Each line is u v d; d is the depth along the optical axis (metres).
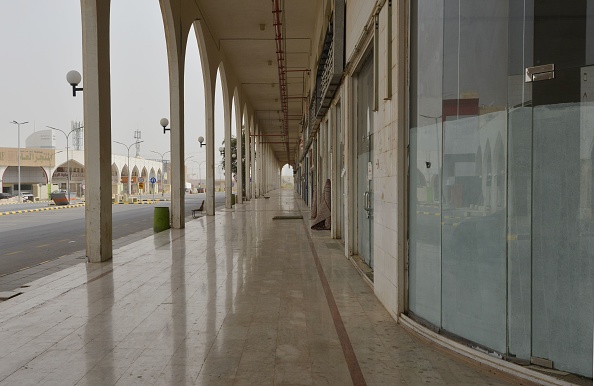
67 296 6.48
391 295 5.36
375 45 6.14
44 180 71.00
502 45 3.76
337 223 12.78
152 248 11.11
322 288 6.84
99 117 9.41
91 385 3.62
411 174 4.93
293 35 22.88
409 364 3.98
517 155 3.66
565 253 3.44
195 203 40.62
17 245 13.89
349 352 4.26
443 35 4.32
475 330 4.00
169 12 14.76
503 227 3.76
